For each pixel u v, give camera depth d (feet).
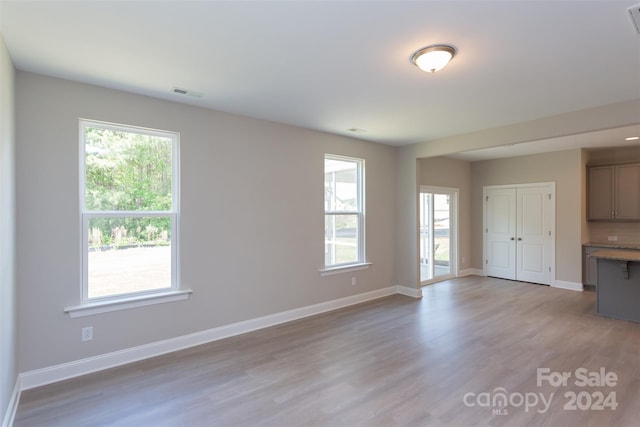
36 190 8.76
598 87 9.84
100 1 5.75
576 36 7.01
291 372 9.59
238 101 11.05
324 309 15.34
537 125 13.06
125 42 7.23
